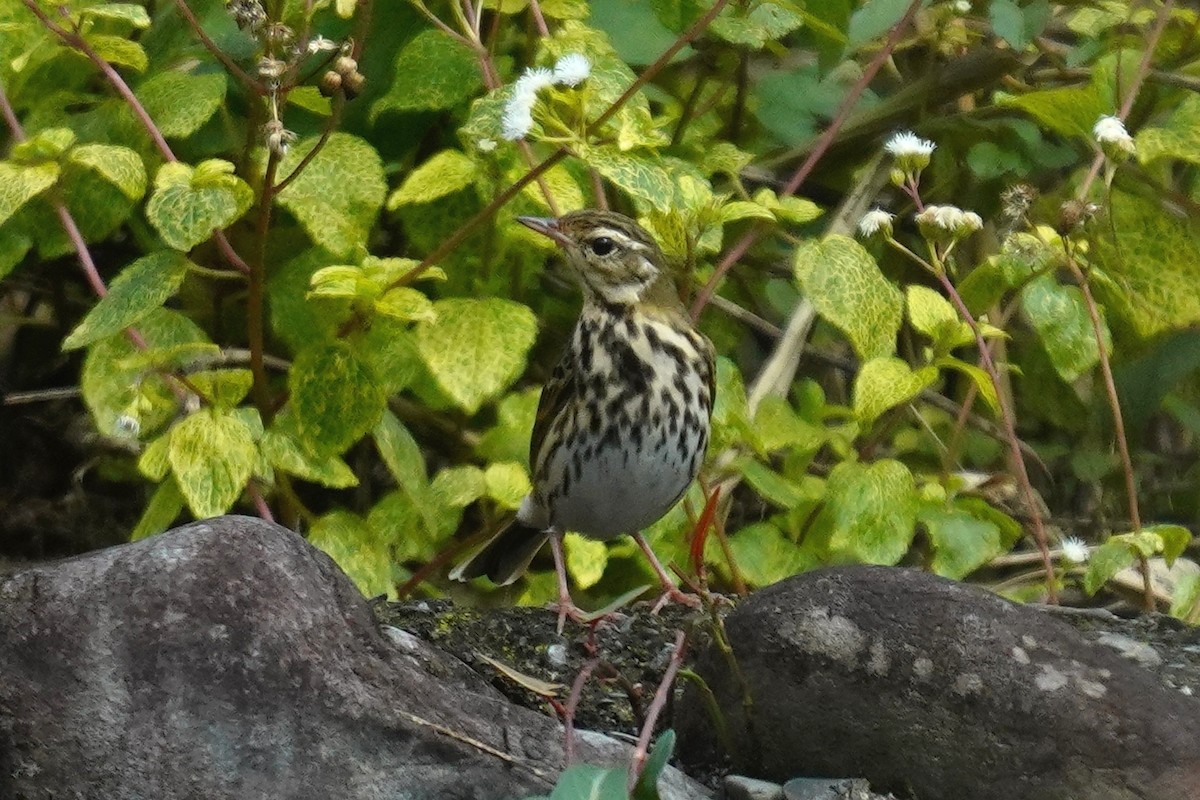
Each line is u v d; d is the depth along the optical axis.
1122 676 6.11
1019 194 9.52
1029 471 14.00
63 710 5.79
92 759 5.76
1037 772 5.97
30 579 5.99
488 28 11.51
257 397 9.56
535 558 12.20
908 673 6.15
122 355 9.34
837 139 12.48
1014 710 6.02
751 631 6.41
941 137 12.52
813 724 6.27
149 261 8.59
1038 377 13.34
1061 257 9.60
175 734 5.80
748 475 10.57
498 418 11.26
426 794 5.93
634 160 8.41
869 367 9.48
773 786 6.24
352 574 9.60
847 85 12.68
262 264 8.88
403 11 11.02
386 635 6.66
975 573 12.59
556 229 9.17
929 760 6.11
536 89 8.41
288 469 9.17
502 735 6.17
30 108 10.68
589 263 9.08
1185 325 11.42
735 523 12.75
